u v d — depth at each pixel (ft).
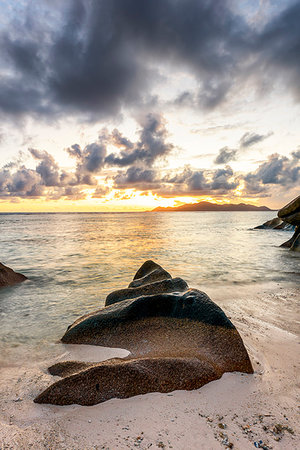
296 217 68.54
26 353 16.22
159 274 24.62
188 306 16.70
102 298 28.86
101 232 129.70
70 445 8.26
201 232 126.11
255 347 16.17
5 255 59.67
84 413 9.98
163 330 15.98
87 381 11.07
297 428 9.19
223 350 13.97
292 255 57.47
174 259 53.01
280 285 33.30
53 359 15.24
